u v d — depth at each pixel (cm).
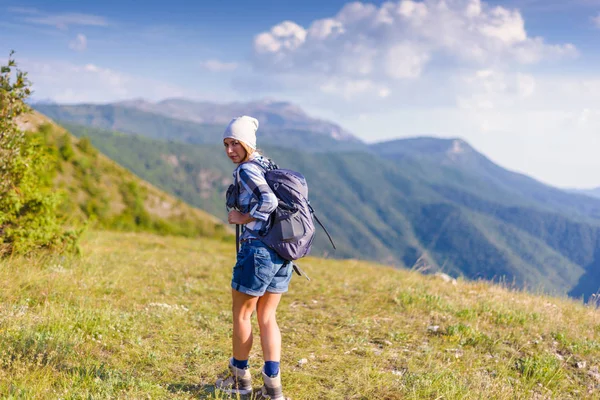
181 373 461
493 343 625
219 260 1426
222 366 483
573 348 636
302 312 746
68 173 11312
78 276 799
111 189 12275
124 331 555
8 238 850
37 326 522
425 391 450
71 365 445
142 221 10681
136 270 991
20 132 857
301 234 377
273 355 402
